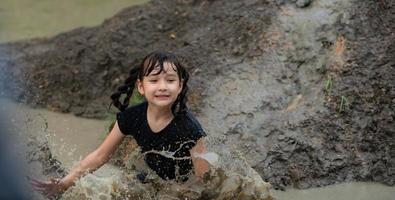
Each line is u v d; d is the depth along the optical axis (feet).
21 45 32.53
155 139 18.38
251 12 26.84
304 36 25.07
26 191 14.07
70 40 30.68
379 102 23.56
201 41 27.04
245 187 19.31
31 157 19.67
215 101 24.32
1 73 28.89
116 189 18.92
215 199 19.12
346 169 22.45
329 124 23.12
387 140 23.00
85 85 28.22
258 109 23.67
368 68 24.12
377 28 25.02
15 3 40.45
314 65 24.44
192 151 18.37
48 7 39.81
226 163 19.53
